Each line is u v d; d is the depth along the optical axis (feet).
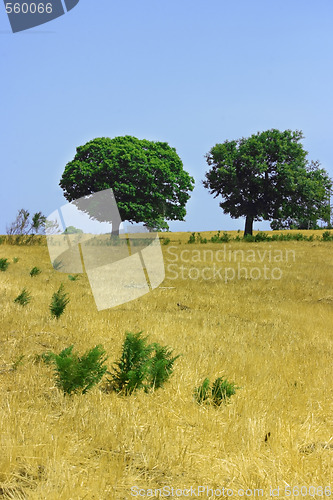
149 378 22.95
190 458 15.92
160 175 199.21
